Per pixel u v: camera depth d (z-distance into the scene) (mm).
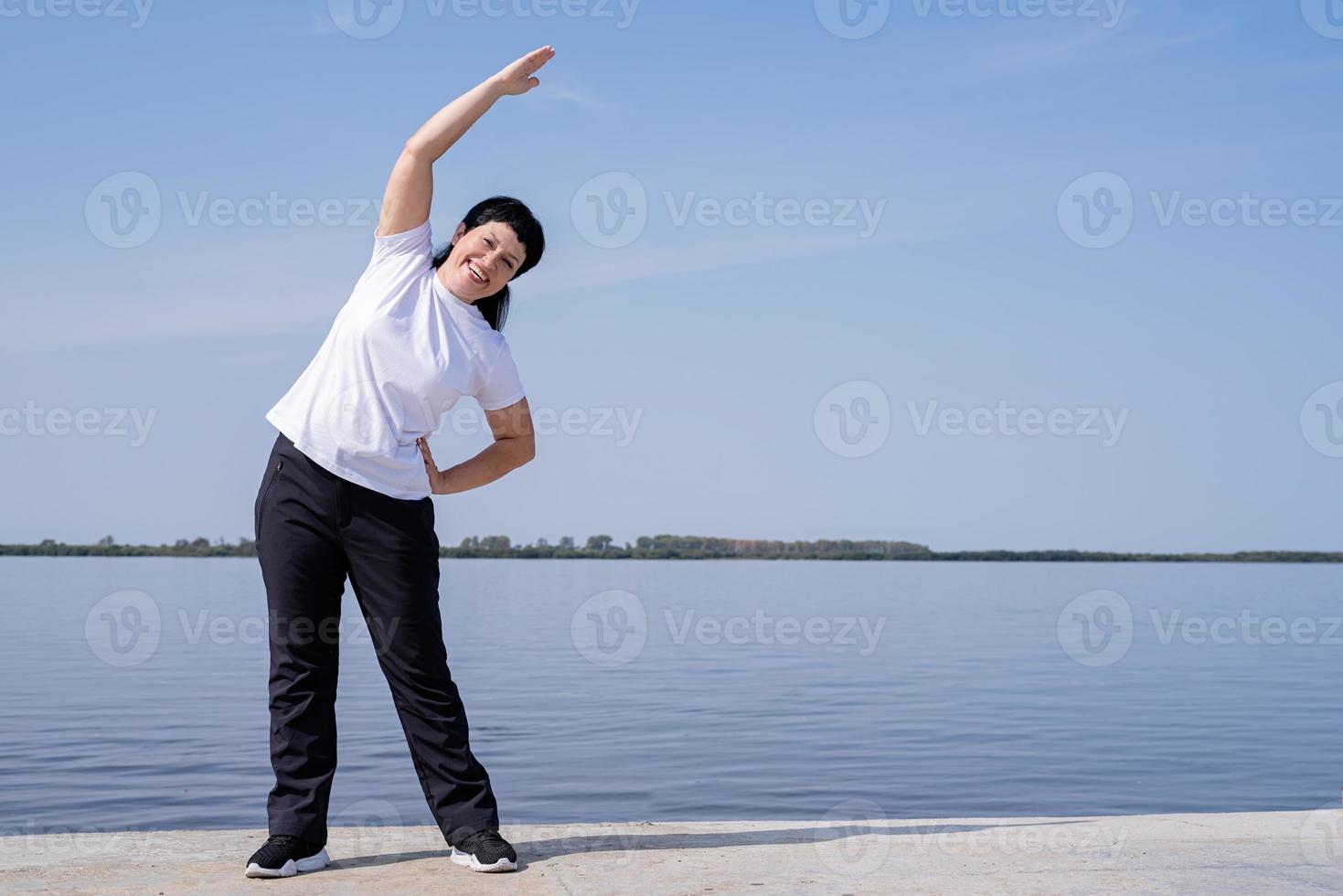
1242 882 2582
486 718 11109
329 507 2686
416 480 2744
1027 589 55375
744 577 75812
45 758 8094
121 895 2441
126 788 6938
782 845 3023
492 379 2889
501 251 2787
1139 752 9219
